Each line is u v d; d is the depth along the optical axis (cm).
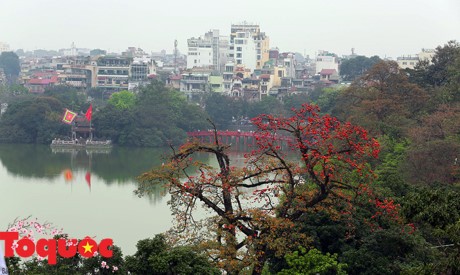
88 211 9481
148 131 17288
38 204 9962
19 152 15900
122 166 14138
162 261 3328
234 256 3775
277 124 4122
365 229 4525
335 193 4100
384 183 5156
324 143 4122
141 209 9681
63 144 16938
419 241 4281
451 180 6278
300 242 4503
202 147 4100
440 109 8406
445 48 11119
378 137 7850
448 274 3023
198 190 3972
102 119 17400
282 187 4138
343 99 11712
